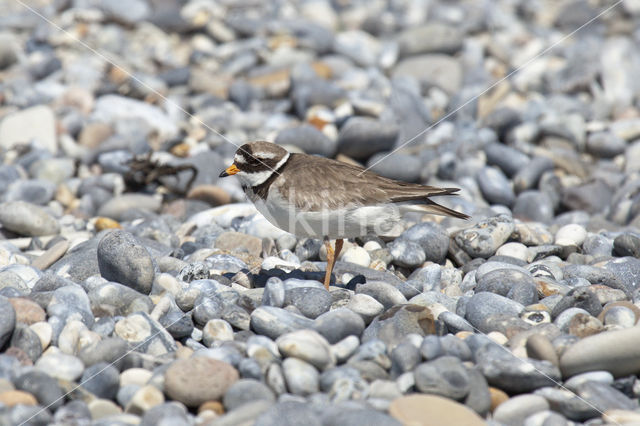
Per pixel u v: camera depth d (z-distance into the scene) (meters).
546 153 16.03
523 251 10.39
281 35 22.75
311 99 18.50
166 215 12.56
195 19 23.84
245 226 11.20
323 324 7.55
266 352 7.15
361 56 22.56
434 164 15.48
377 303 8.11
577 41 23.98
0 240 11.27
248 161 8.75
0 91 18.92
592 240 10.83
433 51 22.05
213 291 8.57
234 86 19.20
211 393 6.67
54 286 8.57
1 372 6.87
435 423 6.29
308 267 9.75
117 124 16.91
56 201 13.98
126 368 7.24
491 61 22.67
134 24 23.69
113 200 13.38
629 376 7.24
